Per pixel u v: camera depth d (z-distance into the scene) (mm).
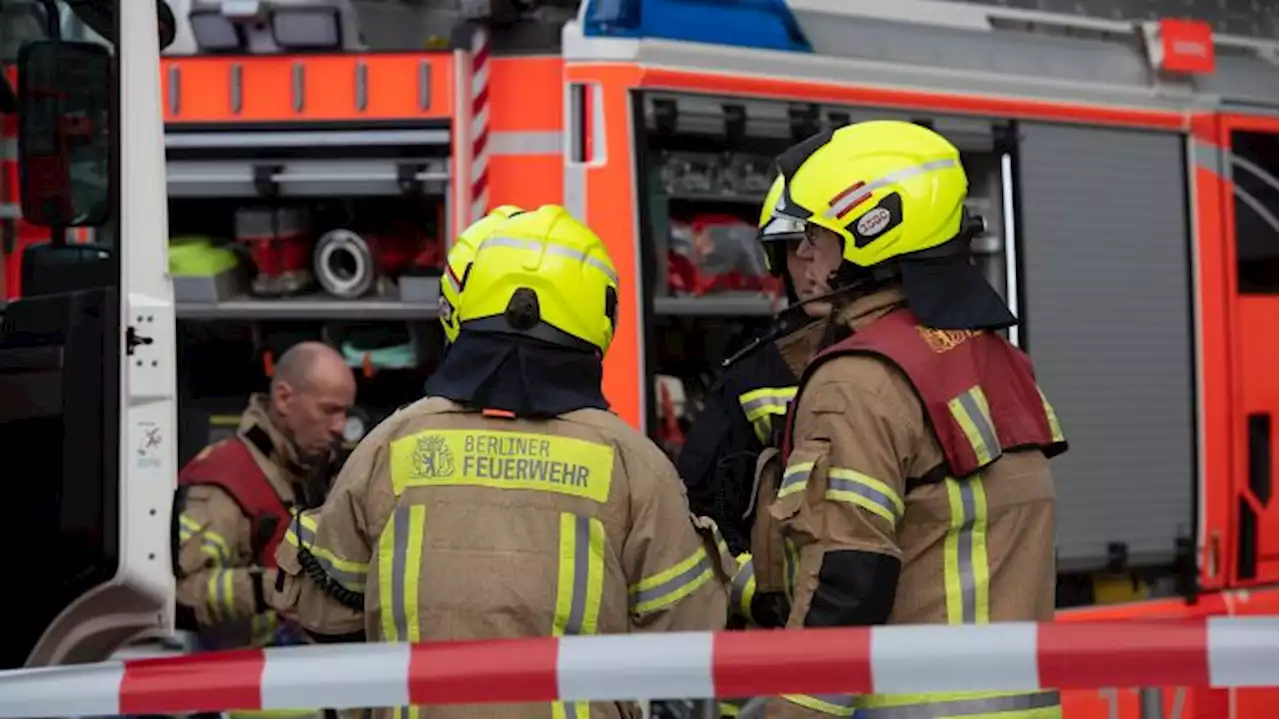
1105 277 9500
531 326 4676
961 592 4828
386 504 4672
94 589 5465
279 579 4977
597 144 7469
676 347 8336
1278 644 3635
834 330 5422
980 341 5066
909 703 4844
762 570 5562
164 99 8125
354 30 8086
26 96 5570
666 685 3824
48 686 4027
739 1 7984
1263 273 10297
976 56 9047
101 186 5582
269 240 8438
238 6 7977
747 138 8008
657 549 4641
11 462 5535
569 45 7512
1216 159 10109
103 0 5645
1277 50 10602
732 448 6531
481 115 7820
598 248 4871
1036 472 5035
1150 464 9617
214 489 7000
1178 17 10172
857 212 5066
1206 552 9781
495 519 4543
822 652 3793
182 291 8336
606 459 4625
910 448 4773
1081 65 9539
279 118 8023
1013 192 9086
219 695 3959
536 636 4473
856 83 8414
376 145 7930
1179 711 8664
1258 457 10094
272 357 8703
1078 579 9328
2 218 6055
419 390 8750
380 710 4711
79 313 5531
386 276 8523
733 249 8180
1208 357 9938
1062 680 3719
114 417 5496
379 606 4613
